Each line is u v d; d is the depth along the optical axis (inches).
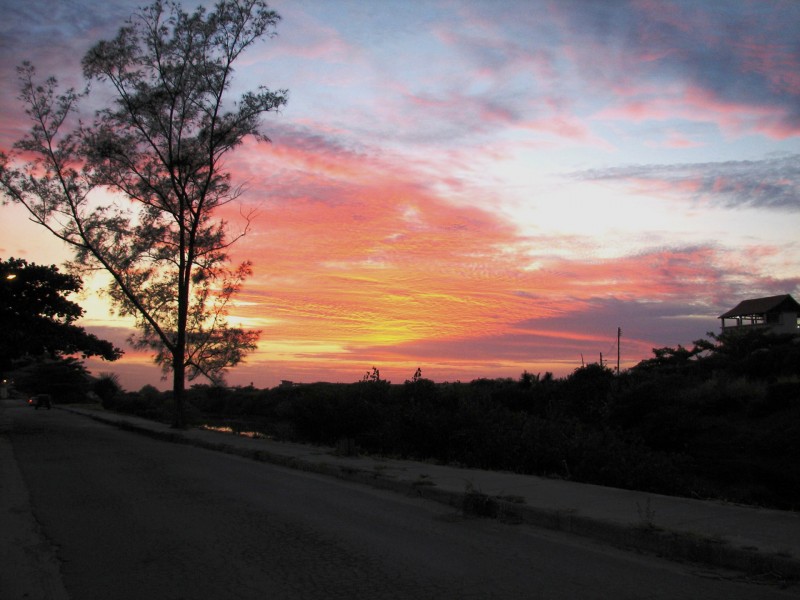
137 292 1091.3
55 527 319.3
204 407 2345.0
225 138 1024.9
